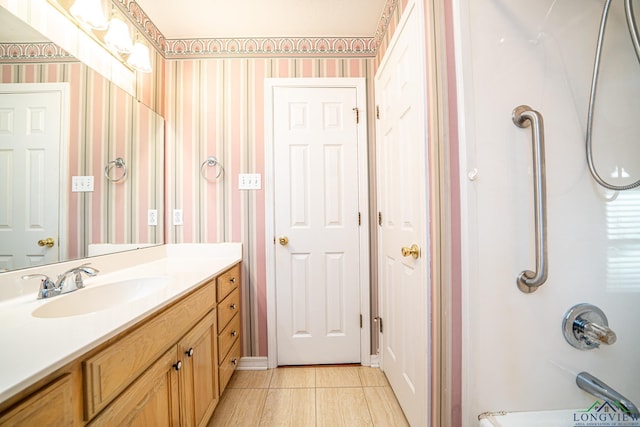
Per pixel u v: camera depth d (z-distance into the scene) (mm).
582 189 865
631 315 874
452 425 893
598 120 873
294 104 1829
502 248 844
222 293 1435
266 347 1804
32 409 480
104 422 627
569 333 857
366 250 1820
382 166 1688
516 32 842
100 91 1292
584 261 867
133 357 731
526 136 844
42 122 1008
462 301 854
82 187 1185
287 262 1815
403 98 1266
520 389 852
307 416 1350
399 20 1344
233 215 1812
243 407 1419
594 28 865
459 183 858
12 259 895
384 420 1318
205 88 1821
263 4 1539
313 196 1825
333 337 1829
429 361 1020
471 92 830
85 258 1187
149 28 1658
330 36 1831
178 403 958
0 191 868
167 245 1786
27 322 684
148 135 1653
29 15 967
